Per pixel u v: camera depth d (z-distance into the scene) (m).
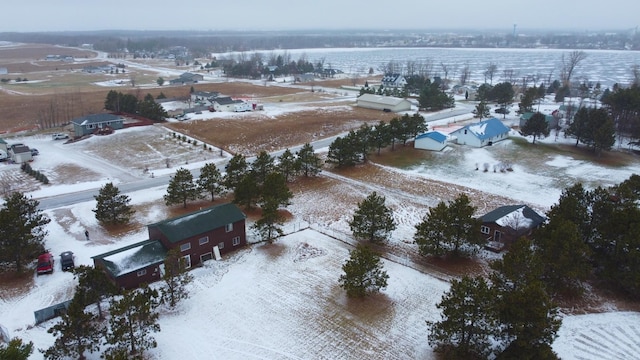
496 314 27.36
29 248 38.53
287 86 173.25
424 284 37.66
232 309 33.91
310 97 143.50
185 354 29.08
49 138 87.75
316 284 37.38
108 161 72.50
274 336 30.88
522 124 94.88
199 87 165.88
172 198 52.34
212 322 32.41
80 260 40.97
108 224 49.00
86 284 30.25
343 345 29.97
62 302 34.09
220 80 190.88
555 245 34.91
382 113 114.44
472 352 28.47
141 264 36.69
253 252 42.97
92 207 53.78
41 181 63.00
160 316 33.06
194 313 33.44
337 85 178.75
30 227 39.47
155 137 86.31
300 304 34.53
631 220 35.59
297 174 66.50
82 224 49.03
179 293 34.50
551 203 55.97
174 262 34.38
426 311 33.88
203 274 38.84
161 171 67.38
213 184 55.75
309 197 58.03
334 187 61.81
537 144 82.44
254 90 160.38
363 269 33.72
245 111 114.06
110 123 90.38
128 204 54.69
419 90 146.00
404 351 29.45
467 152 77.75
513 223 43.41
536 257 32.03
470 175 66.75
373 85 177.62
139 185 61.56
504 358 26.78
